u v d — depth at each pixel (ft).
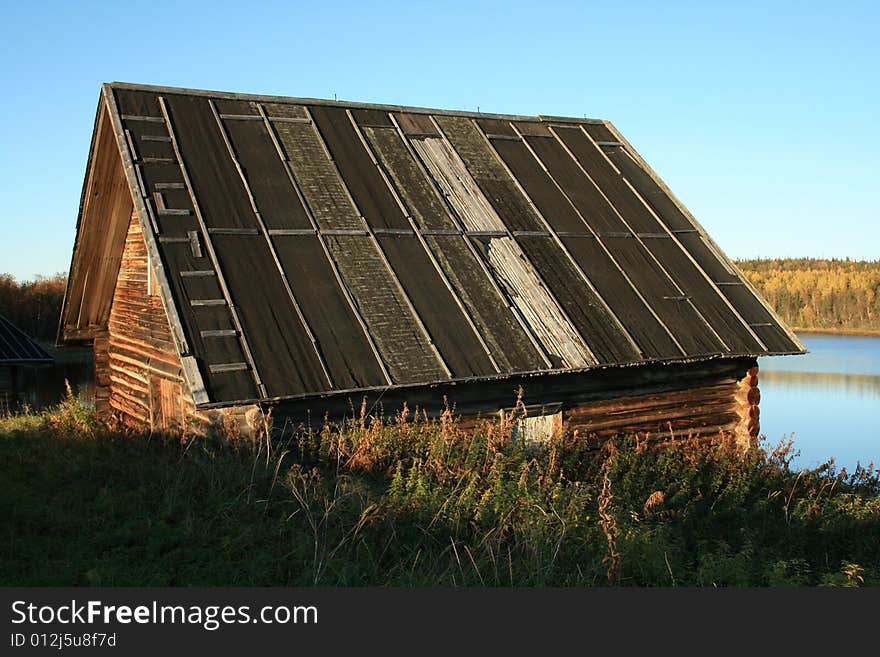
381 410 35.78
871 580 24.09
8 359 72.13
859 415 98.02
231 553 23.26
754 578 23.81
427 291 39.19
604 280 45.03
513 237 45.16
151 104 42.73
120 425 46.26
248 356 32.35
